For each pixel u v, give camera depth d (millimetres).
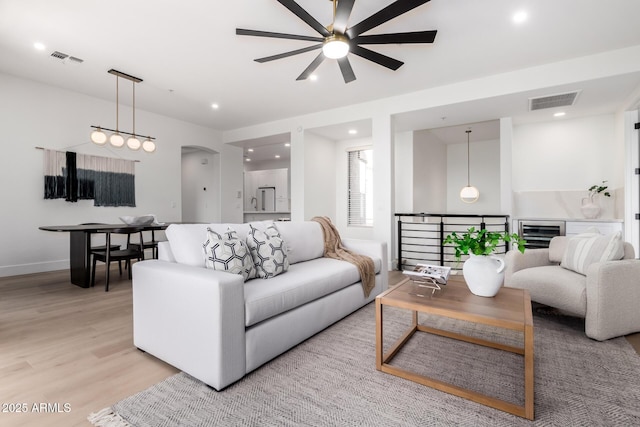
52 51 3363
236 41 3131
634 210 4043
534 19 2729
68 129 4582
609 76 3311
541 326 2443
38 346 2098
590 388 1585
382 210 4789
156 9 2629
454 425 1333
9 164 4094
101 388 1612
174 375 1744
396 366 1824
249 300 1739
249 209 10336
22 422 1347
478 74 3877
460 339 2203
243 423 1351
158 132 5727
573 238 2719
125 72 3883
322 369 1800
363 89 4383
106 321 2557
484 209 7211
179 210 6055
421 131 6070
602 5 2539
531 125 5219
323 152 6285
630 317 2191
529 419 1358
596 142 4781
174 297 1766
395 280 4176
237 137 6730
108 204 5031
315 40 2412
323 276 2373
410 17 2703
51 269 4488
